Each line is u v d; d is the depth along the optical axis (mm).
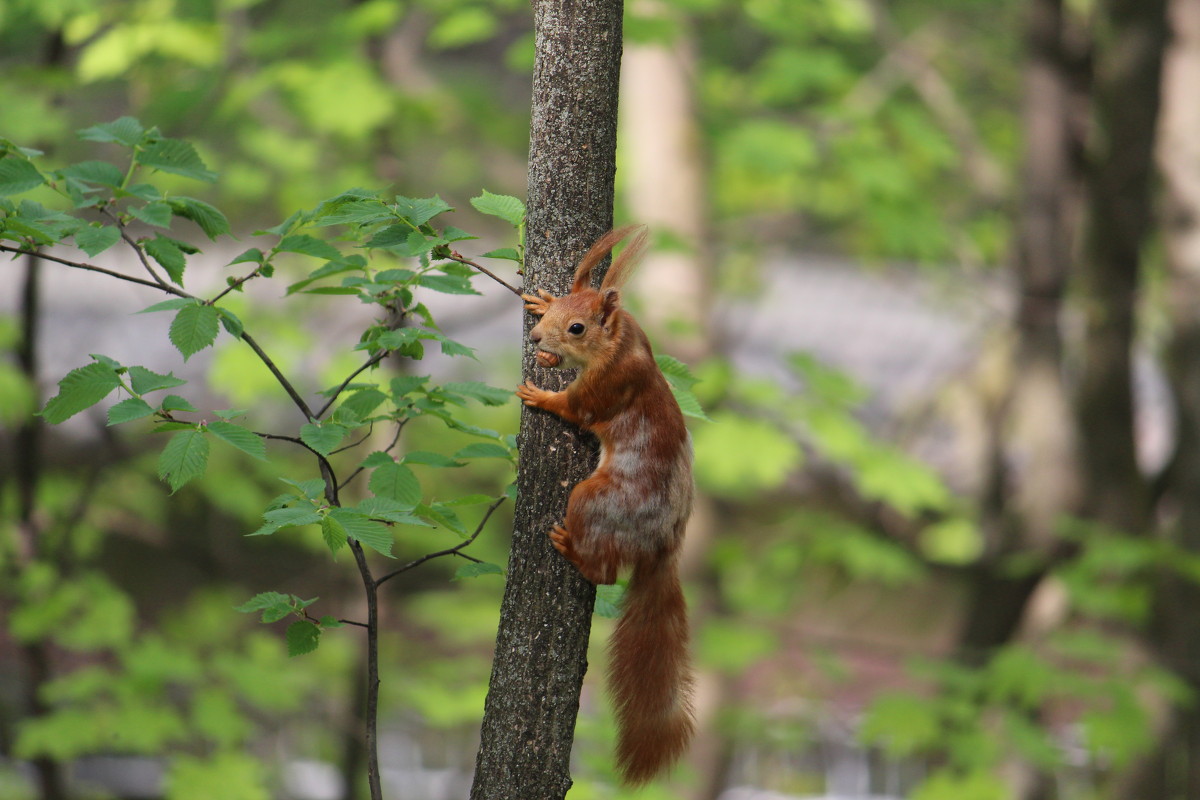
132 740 9289
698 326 14070
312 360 13570
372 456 4902
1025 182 14930
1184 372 14336
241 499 12445
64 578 11766
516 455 5195
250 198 12977
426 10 13156
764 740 13156
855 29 13273
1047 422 14633
